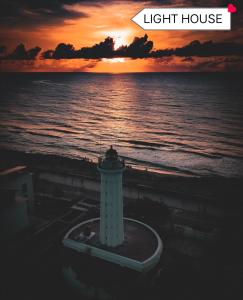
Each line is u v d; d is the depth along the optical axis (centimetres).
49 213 3170
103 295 1905
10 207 2561
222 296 1959
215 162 6806
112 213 2058
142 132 9450
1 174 3080
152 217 2908
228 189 4441
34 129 10094
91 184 4194
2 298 1908
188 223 3028
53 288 2042
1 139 8912
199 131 9294
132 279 1911
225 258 2398
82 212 3147
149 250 2109
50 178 4472
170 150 7806
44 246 2458
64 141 8750
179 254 2458
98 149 7931
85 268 2034
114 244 2131
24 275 2125
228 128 9512
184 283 2084
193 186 4550
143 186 3991
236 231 2791
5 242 2492
